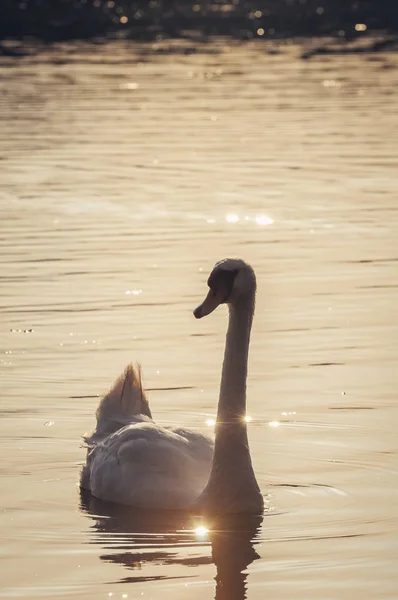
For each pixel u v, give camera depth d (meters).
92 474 11.03
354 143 32.97
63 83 46.03
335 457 11.73
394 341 15.54
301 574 9.19
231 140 33.62
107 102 41.22
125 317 16.69
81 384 13.83
